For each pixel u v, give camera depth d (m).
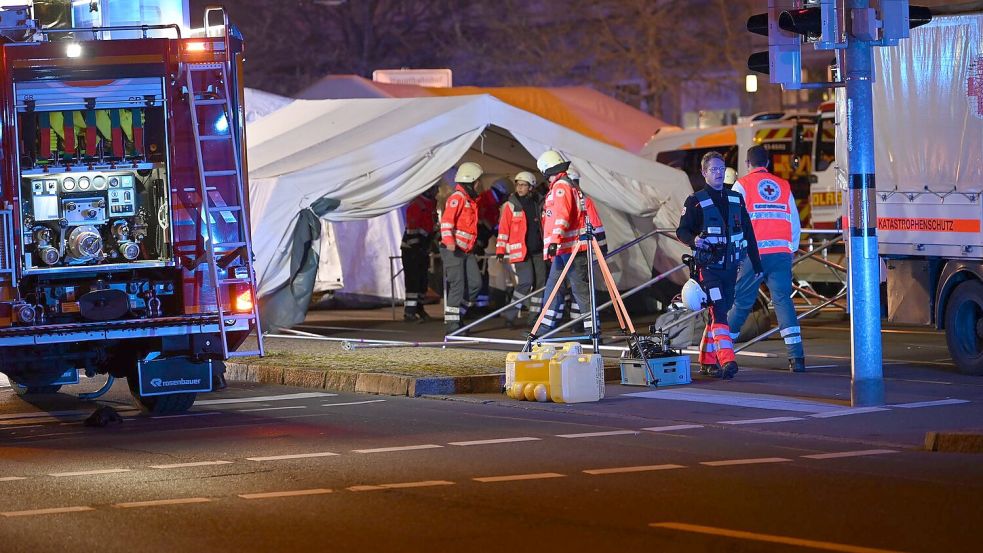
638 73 156.38
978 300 50.28
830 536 26.36
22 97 44.44
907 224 54.12
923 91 53.47
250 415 46.00
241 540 27.16
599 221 64.25
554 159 63.22
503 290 84.31
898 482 31.55
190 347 45.91
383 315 86.81
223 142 45.81
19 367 46.47
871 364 43.38
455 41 165.50
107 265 44.91
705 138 116.00
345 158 71.12
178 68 45.44
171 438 41.22
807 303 84.50
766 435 38.84
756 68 45.31
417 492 31.47
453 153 72.50
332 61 165.75
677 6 153.12
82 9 48.03
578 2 157.62
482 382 50.50
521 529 27.52
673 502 29.75
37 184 44.66
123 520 29.27
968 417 40.72
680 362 50.09
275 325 70.88
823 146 104.81
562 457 35.78
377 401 48.75
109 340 46.09
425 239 80.81
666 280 79.25
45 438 42.19
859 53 42.66
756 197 53.44
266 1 165.38
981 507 28.72
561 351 47.22
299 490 32.09
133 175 45.47
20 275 44.28
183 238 45.66
